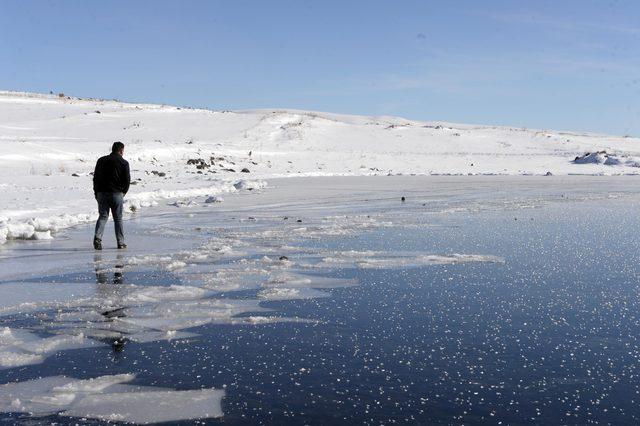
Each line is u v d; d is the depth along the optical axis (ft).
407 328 17.11
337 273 25.53
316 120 296.51
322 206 61.57
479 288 22.45
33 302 20.17
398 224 44.75
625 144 279.08
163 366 13.99
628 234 38.65
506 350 15.11
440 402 11.90
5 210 48.21
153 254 30.76
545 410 11.52
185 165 142.31
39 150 127.54
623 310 19.08
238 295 21.38
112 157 32.50
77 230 41.63
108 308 19.43
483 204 64.44
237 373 13.52
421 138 263.70
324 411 11.47
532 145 260.83
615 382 12.96
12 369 13.87
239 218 49.52
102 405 11.83
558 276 24.64
